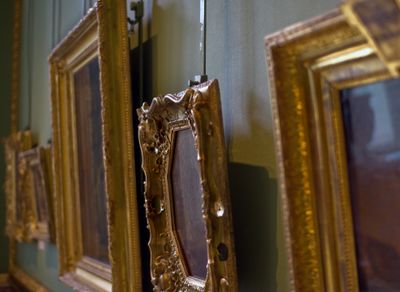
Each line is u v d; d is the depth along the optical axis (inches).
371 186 26.8
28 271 121.3
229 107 43.2
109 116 54.2
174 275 46.2
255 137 39.7
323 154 28.7
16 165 119.2
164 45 55.1
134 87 61.6
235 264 38.2
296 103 29.5
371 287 27.2
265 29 38.9
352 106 27.5
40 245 108.4
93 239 67.4
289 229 29.5
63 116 76.0
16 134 115.9
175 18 53.0
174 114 44.0
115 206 54.1
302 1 35.1
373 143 26.6
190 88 40.8
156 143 47.8
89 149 67.0
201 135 39.3
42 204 97.9
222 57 44.4
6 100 140.3
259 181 39.1
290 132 29.7
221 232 38.6
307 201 29.3
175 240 46.4
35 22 117.3
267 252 38.1
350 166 27.8
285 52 29.6
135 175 54.7
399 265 25.8
